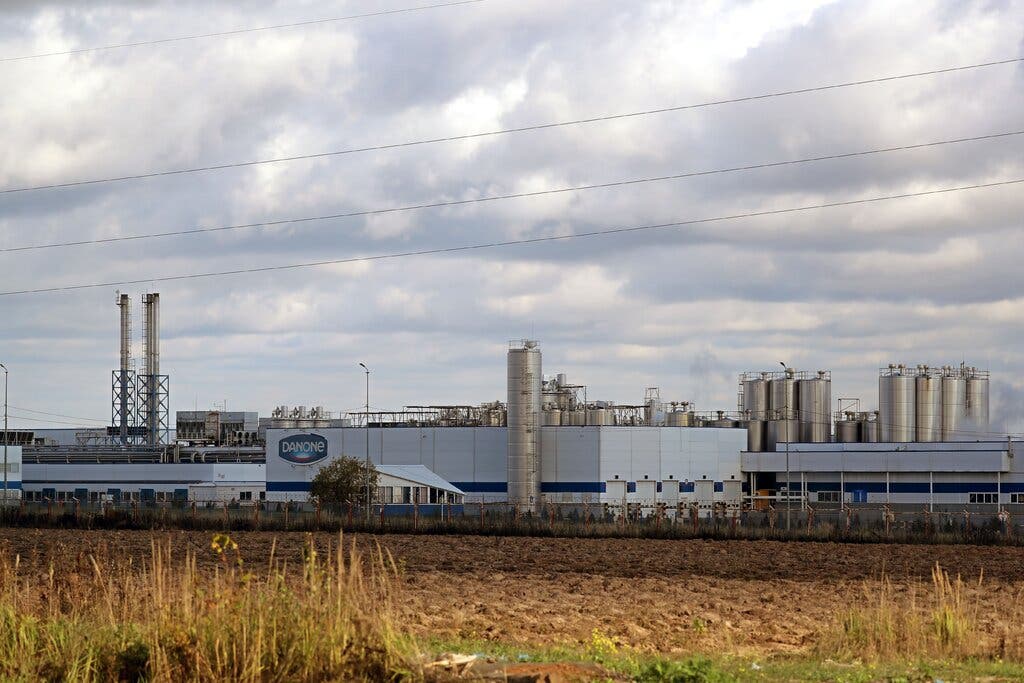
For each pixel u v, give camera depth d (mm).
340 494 99938
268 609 19844
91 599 23078
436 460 113188
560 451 109375
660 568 56156
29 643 20516
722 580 50656
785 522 82688
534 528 77562
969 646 27047
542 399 113438
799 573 54000
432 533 78750
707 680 20391
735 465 116500
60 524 83750
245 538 71938
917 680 22016
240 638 19312
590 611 38375
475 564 57281
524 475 106438
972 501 107938
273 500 115312
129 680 19578
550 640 30203
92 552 57000
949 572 54938
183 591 20531
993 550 66875
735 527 74625
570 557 61594
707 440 114125
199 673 18641
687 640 30469
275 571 20875
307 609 19766
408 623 30562
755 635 32188
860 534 72625
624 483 108625
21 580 28500
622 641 30234
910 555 63562
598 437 107812
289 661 18969
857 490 112000
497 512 84875
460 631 30969
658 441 110375
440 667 19828
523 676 19609
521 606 39375
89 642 20438
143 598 22375
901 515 92875
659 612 38000
